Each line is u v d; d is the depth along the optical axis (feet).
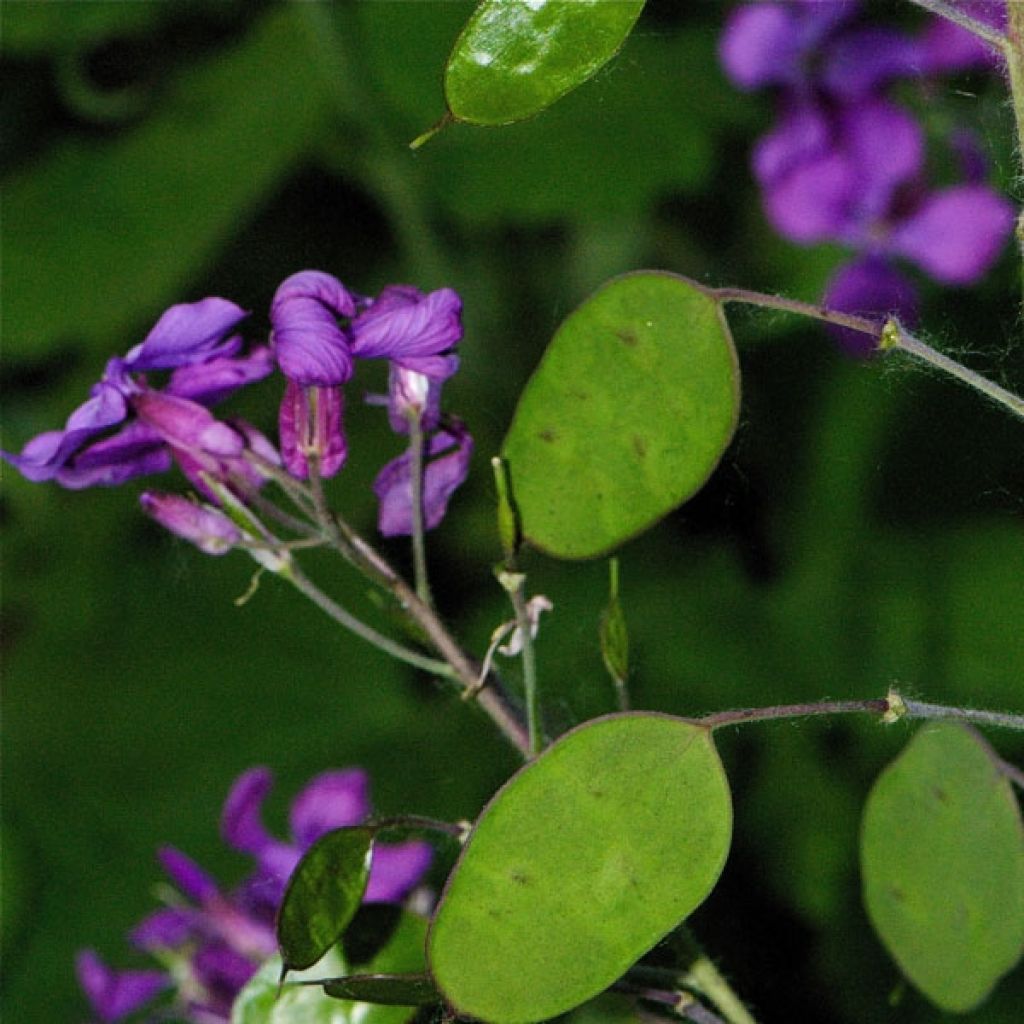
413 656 2.54
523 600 2.50
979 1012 3.75
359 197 4.73
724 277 4.39
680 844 2.38
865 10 3.58
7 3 4.40
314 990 2.51
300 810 2.80
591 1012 2.69
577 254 4.53
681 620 4.33
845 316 2.43
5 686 4.42
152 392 2.55
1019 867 2.55
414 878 2.69
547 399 2.48
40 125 4.49
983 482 4.26
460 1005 2.37
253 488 2.56
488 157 4.33
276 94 4.45
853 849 4.07
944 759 2.56
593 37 2.35
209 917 2.94
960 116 3.63
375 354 2.48
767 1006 3.90
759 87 3.80
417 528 2.53
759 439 4.33
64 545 4.65
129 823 4.25
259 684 4.39
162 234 4.35
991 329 3.78
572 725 2.56
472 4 4.33
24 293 4.31
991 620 4.25
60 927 4.12
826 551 4.37
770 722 4.26
